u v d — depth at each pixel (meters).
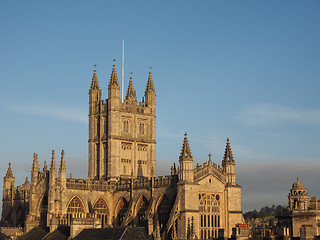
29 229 189.50
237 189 186.38
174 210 173.25
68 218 172.12
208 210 179.88
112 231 151.88
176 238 163.75
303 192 195.62
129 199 196.88
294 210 165.38
